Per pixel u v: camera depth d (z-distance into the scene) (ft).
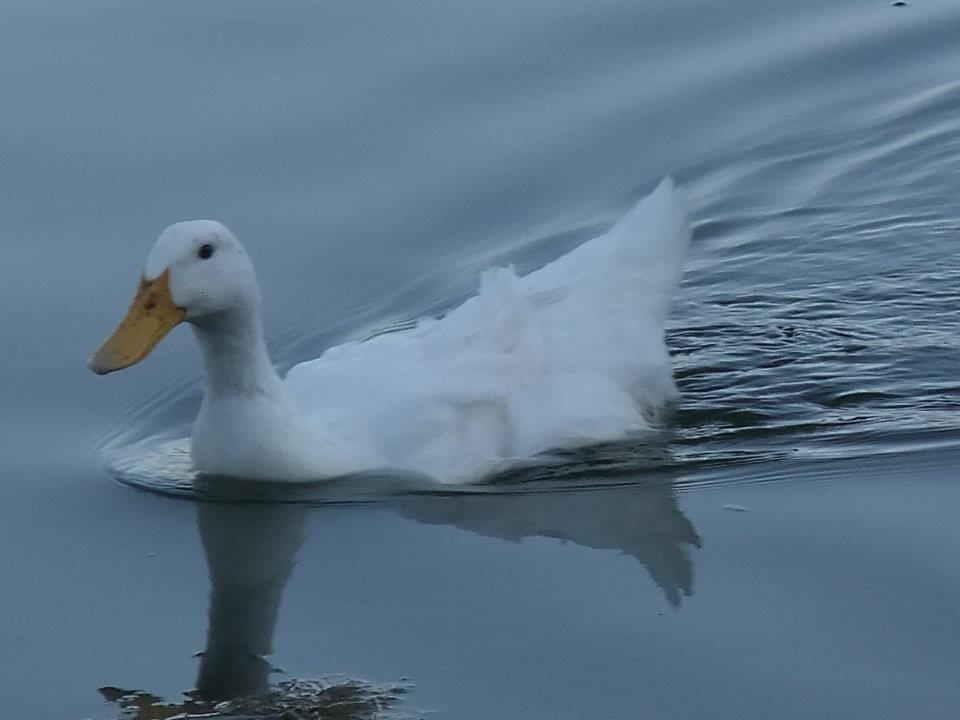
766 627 28.35
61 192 45.65
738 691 26.43
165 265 32.42
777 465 35.17
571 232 45.68
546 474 35.22
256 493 34.17
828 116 51.34
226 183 46.29
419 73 51.19
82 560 31.91
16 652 28.40
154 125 48.47
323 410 35.40
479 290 41.93
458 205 46.29
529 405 35.94
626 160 48.78
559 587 30.27
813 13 56.03
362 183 46.75
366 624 29.17
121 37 52.65
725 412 38.24
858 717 25.59
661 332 38.86
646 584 30.19
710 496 33.81
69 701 26.81
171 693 27.04
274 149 47.70
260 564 31.65
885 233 47.14
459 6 54.85
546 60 52.39
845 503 32.96
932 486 33.53
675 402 38.60
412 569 31.30
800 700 26.12
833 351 41.19
